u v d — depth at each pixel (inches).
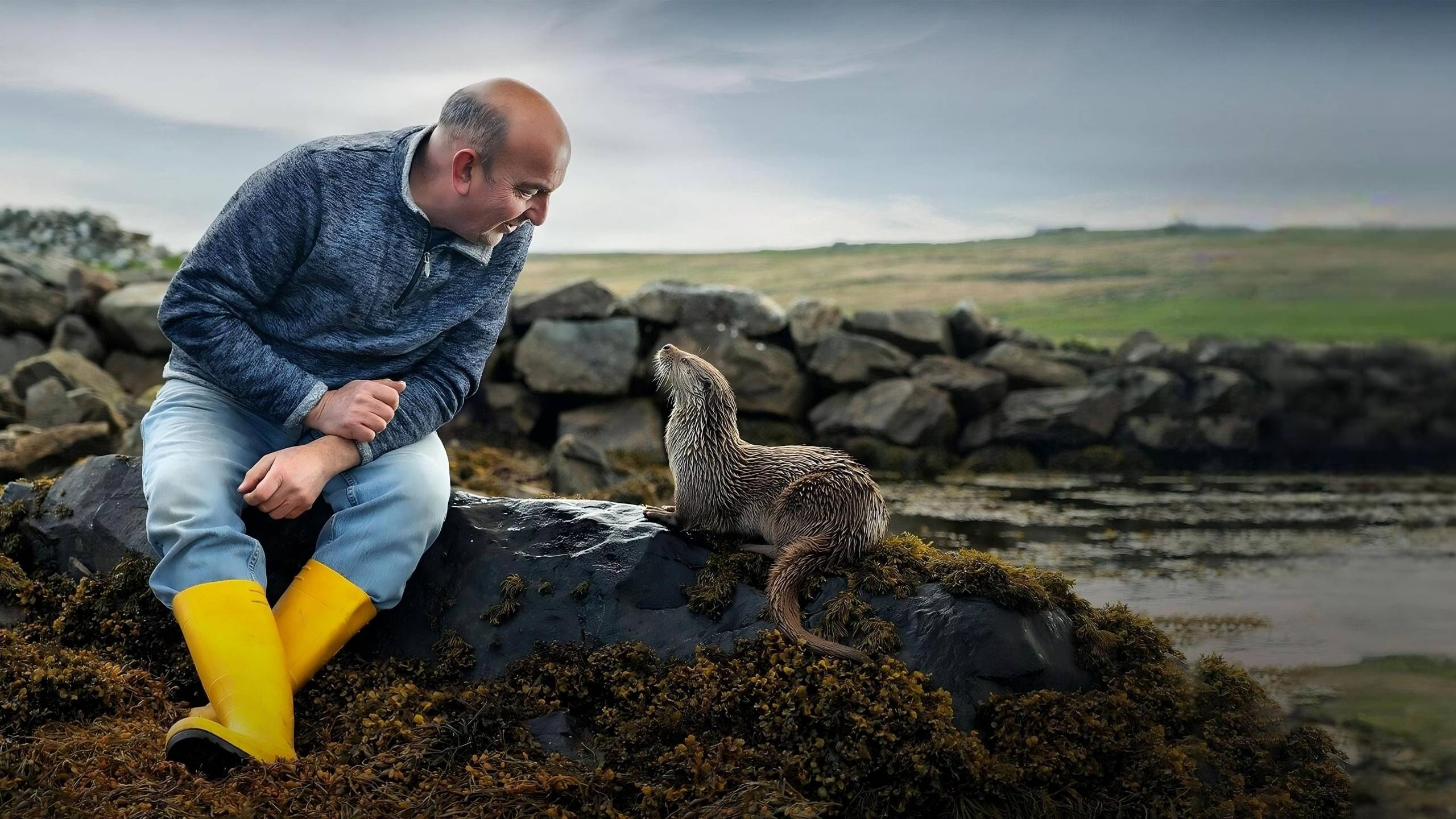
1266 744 106.7
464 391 118.8
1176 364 362.6
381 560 107.9
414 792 91.4
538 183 104.4
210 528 100.4
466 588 116.6
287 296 109.4
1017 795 94.0
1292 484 323.0
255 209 104.5
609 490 260.2
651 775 94.6
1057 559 220.1
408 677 111.7
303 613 104.5
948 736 94.3
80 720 103.6
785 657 101.5
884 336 378.3
